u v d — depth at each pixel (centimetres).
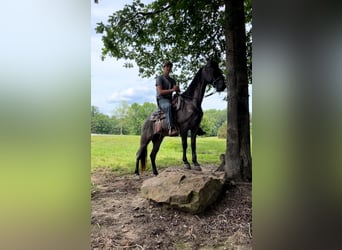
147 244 187
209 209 225
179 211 220
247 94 288
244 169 279
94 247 179
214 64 290
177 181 237
